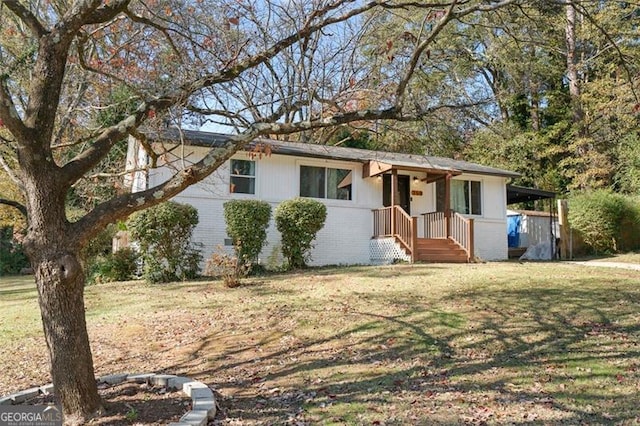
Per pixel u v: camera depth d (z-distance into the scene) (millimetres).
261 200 15609
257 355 6707
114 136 4754
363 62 7004
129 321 8672
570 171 25078
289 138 21938
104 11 4645
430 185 19078
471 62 18406
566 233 19016
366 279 11828
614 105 21562
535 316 7879
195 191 15156
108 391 5156
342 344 6980
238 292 10773
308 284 11477
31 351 7348
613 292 9453
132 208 4449
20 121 4105
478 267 14117
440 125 7957
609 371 5531
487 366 5914
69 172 4336
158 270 12820
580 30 19906
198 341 7434
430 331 7312
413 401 4930
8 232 24969
